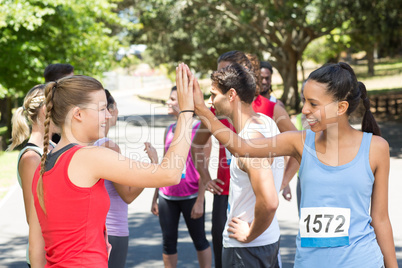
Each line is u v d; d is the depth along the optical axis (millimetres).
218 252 4309
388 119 23156
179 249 6250
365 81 47656
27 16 15219
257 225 3094
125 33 31328
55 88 2484
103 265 2436
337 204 2604
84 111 2465
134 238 6781
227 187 4223
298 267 2695
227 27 31234
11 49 15984
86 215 2402
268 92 5961
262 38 34469
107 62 20156
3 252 6285
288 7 22578
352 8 24297
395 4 24016
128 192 3432
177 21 29625
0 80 16438
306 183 2672
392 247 2691
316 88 2559
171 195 4918
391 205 8031
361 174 2586
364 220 2625
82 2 18594
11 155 15297
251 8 25797
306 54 52406
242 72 3266
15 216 8008
